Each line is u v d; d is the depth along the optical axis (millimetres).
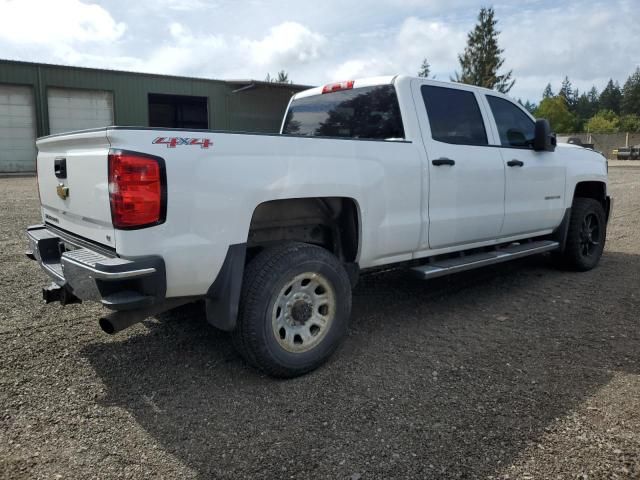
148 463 2502
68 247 3502
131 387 3240
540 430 2742
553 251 6027
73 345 3832
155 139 2773
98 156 2836
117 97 24047
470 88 4812
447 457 2531
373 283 5586
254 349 3174
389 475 2406
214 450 2607
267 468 2469
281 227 3678
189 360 3629
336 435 2730
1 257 6301
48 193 3736
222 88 26953
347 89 4707
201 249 2920
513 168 4977
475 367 3512
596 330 4164
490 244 5012
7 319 4297
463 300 5004
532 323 4348
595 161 6293
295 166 3293
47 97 22516
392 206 3918
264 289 3146
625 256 6867
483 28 58406
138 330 4148
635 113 104000
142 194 2711
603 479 2344
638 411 2908
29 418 2873
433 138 4332
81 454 2564
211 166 2926
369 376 3395
